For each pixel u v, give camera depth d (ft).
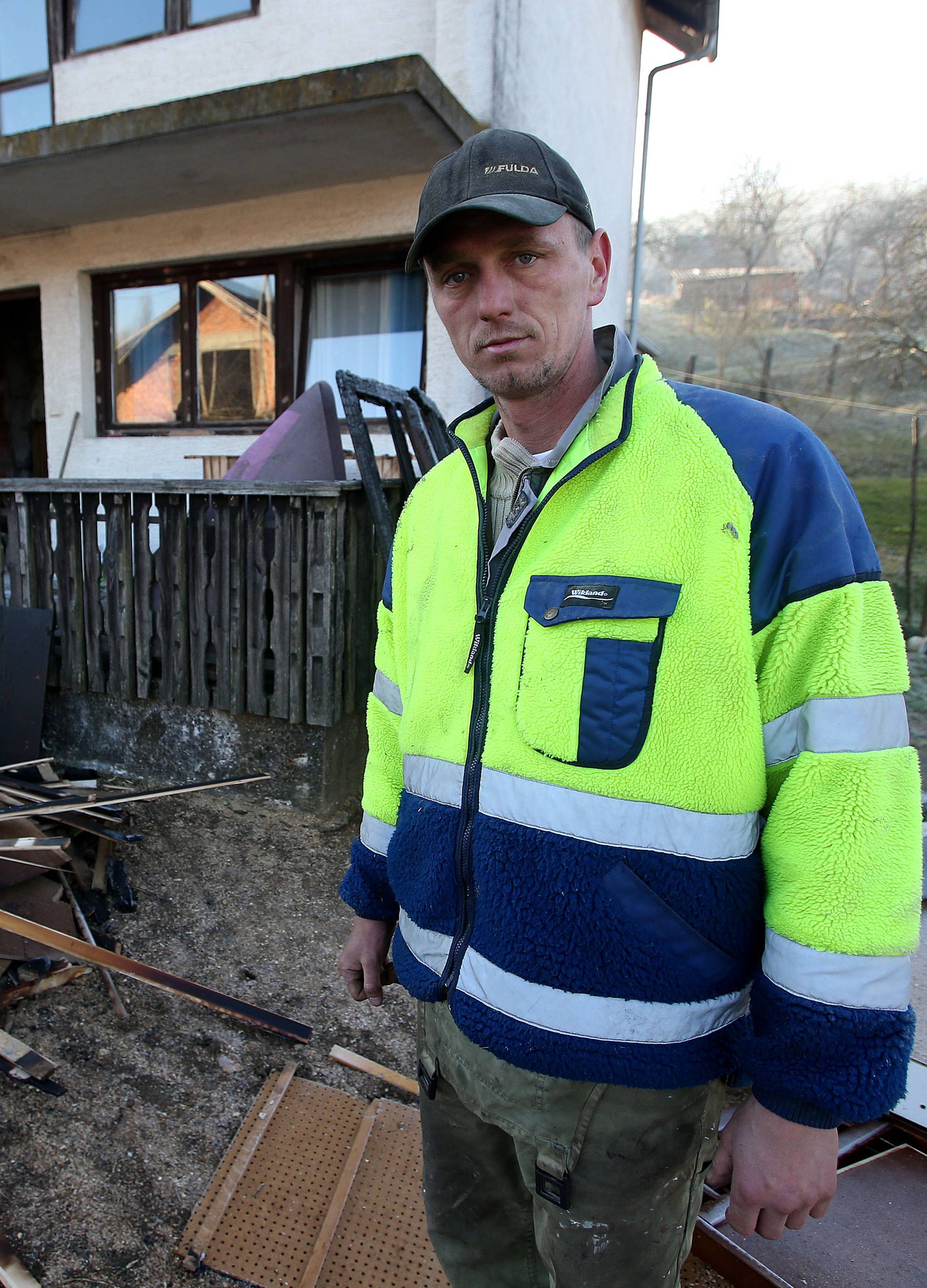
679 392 3.02
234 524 11.49
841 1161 6.15
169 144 14.23
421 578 3.71
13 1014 7.25
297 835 11.18
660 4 28.22
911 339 56.85
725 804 2.71
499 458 3.42
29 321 27.20
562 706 2.81
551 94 18.71
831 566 2.59
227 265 18.51
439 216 2.93
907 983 2.50
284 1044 7.29
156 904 9.25
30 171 15.64
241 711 11.85
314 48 17.24
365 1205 5.66
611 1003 2.81
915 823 2.55
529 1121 3.09
